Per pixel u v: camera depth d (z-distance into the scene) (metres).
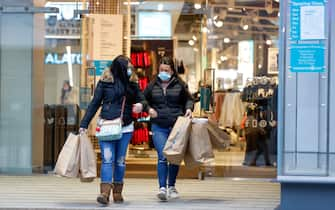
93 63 19.55
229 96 19.98
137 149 19.94
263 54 21.05
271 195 15.45
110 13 19.89
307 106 12.84
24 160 18.92
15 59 18.97
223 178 18.41
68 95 19.14
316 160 12.73
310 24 12.77
